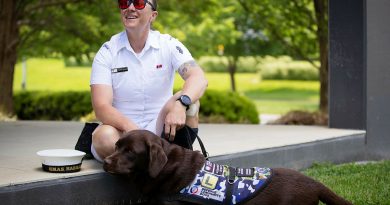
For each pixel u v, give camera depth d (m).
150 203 3.55
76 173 3.62
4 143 5.61
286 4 11.43
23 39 13.36
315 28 12.40
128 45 3.93
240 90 31.30
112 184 3.82
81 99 13.24
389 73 7.05
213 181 3.45
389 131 7.10
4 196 3.23
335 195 3.60
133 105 4.00
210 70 35.50
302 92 31.14
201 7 13.13
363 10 7.04
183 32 15.96
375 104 7.07
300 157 5.78
